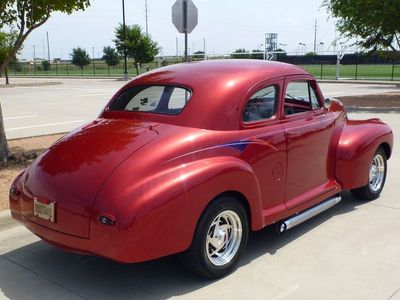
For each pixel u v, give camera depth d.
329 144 5.21
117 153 3.69
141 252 3.36
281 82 4.56
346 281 3.89
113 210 3.31
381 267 4.13
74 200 3.49
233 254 4.01
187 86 4.21
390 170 7.37
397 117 13.13
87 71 63.75
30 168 4.11
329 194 5.17
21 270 4.16
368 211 5.57
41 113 15.51
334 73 41.66
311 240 4.73
